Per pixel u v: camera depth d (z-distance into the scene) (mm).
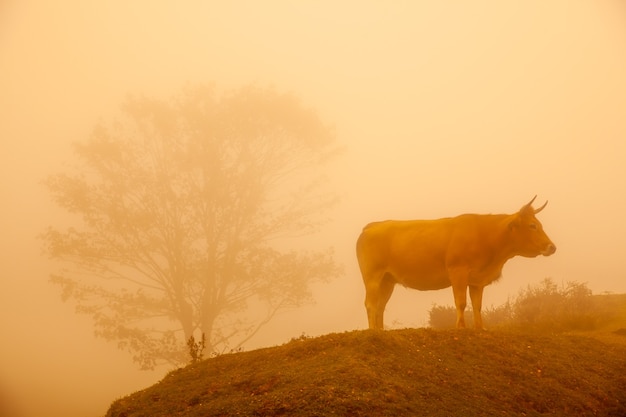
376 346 8977
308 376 8055
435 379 8227
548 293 16812
